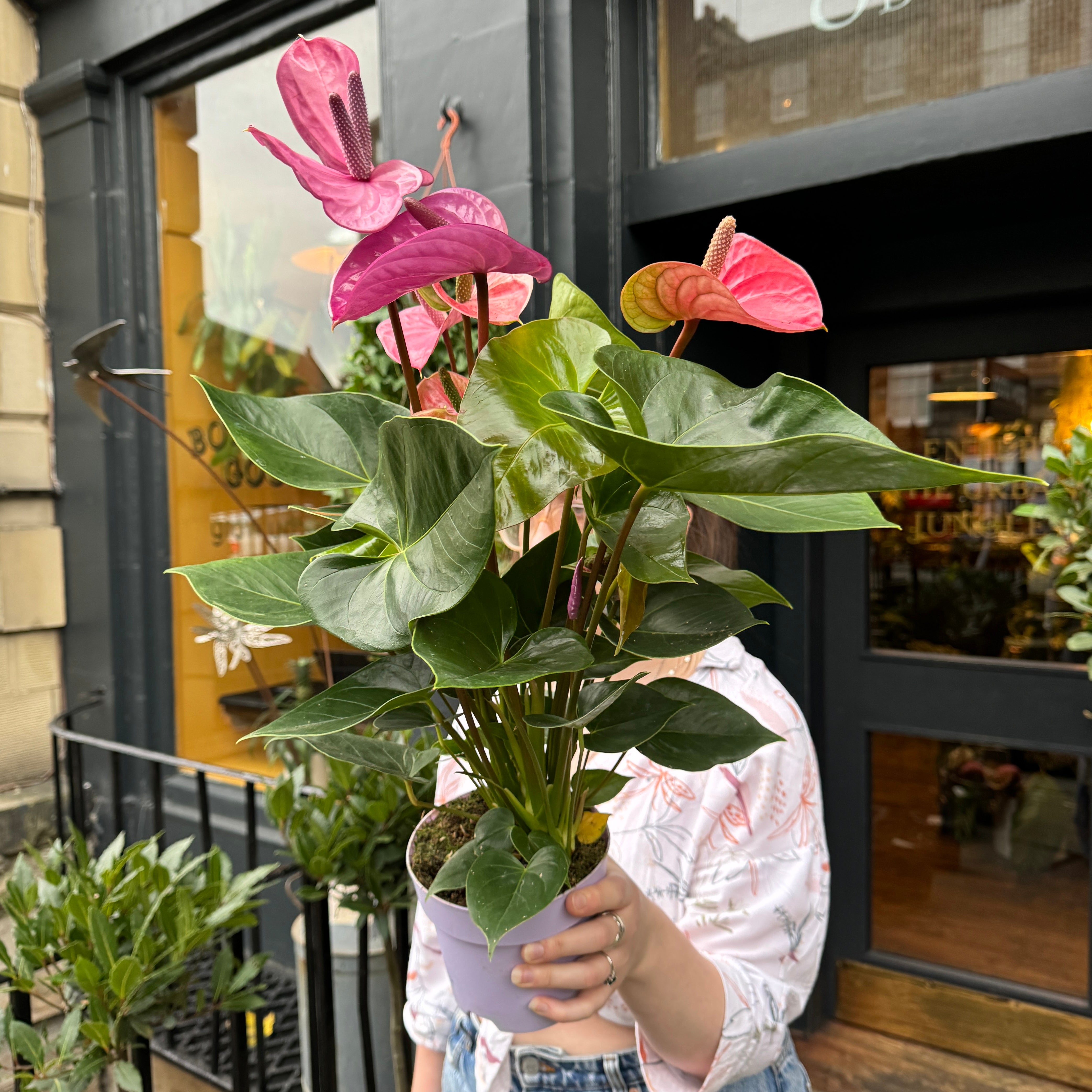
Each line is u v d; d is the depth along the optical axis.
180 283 3.10
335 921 1.91
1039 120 1.55
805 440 0.32
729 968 0.84
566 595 0.57
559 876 0.51
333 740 0.59
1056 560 2.05
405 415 0.43
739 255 0.55
